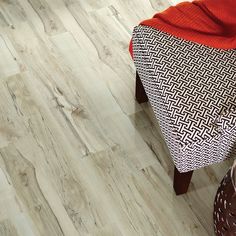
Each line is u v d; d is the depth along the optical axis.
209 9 1.58
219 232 1.46
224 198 1.39
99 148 1.78
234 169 1.37
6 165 1.73
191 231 1.58
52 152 1.76
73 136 1.81
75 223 1.60
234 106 1.37
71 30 2.18
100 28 2.18
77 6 2.28
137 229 1.58
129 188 1.67
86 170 1.72
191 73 1.45
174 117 1.37
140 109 1.89
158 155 1.75
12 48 2.10
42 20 2.22
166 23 1.59
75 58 2.06
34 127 1.83
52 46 2.11
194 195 1.65
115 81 1.98
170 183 1.68
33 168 1.72
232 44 1.52
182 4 1.63
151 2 2.30
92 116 1.87
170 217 1.60
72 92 1.94
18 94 1.93
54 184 1.68
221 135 1.35
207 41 1.53
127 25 2.20
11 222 1.60
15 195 1.66
